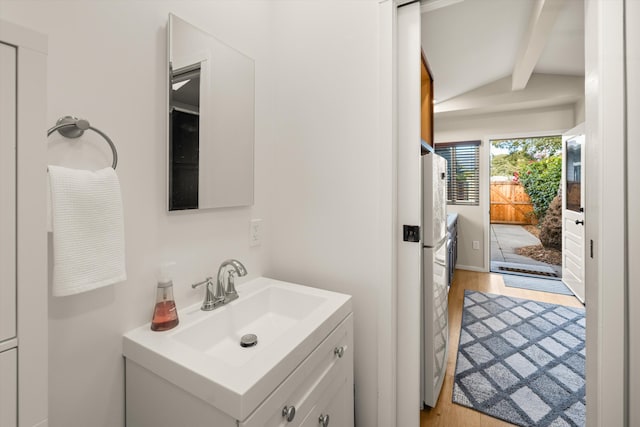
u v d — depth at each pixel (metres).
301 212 1.44
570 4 2.26
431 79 1.92
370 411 1.32
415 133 1.26
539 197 5.33
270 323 1.21
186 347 0.81
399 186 1.30
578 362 2.01
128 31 0.90
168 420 0.77
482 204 4.29
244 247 1.35
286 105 1.46
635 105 0.89
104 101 0.84
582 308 2.94
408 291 1.30
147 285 0.96
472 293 3.42
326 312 1.02
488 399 1.67
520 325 2.59
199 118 1.11
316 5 1.37
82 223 0.71
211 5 1.16
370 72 1.26
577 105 3.68
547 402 1.63
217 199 1.19
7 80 0.44
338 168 1.34
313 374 0.91
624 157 0.91
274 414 0.72
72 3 0.77
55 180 0.67
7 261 0.44
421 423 1.50
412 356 1.31
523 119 4.03
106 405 0.86
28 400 0.47
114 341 0.87
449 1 1.21
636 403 0.91
